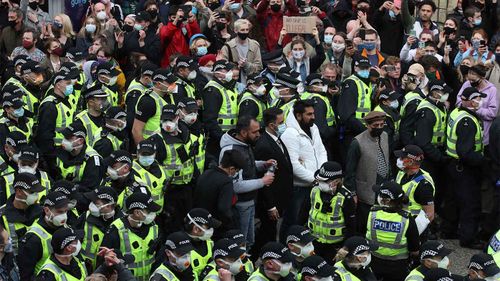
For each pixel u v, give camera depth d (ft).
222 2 115.44
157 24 103.65
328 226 72.74
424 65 94.22
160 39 102.06
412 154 74.33
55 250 59.93
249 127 74.02
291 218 79.36
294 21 100.32
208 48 106.22
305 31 100.32
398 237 67.67
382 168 80.43
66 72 83.71
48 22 110.32
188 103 77.61
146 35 102.58
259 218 78.79
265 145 76.95
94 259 65.72
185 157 76.33
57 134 82.33
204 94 86.48
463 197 85.15
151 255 65.21
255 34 107.96
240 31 98.53
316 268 60.29
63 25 106.93
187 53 103.65
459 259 83.82
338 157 89.86
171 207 76.48
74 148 74.43
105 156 77.97
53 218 62.59
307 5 107.04
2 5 109.91
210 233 64.90
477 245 86.02
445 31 106.01
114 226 64.44
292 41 98.94
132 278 59.62
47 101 82.28
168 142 75.72
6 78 97.91
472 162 84.02
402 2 109.09
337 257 65.36
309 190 78.95
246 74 98.07
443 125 86.02
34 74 86.89
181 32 102.94
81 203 69.46
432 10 109.29
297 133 78.95
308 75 92.73
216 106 85.92
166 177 74.13
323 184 72.28
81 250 65.67
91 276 58.34
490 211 85.92
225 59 89.10
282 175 77.41
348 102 87.35
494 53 98.27
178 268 61.26
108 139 78.43
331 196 72.59
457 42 103.14
